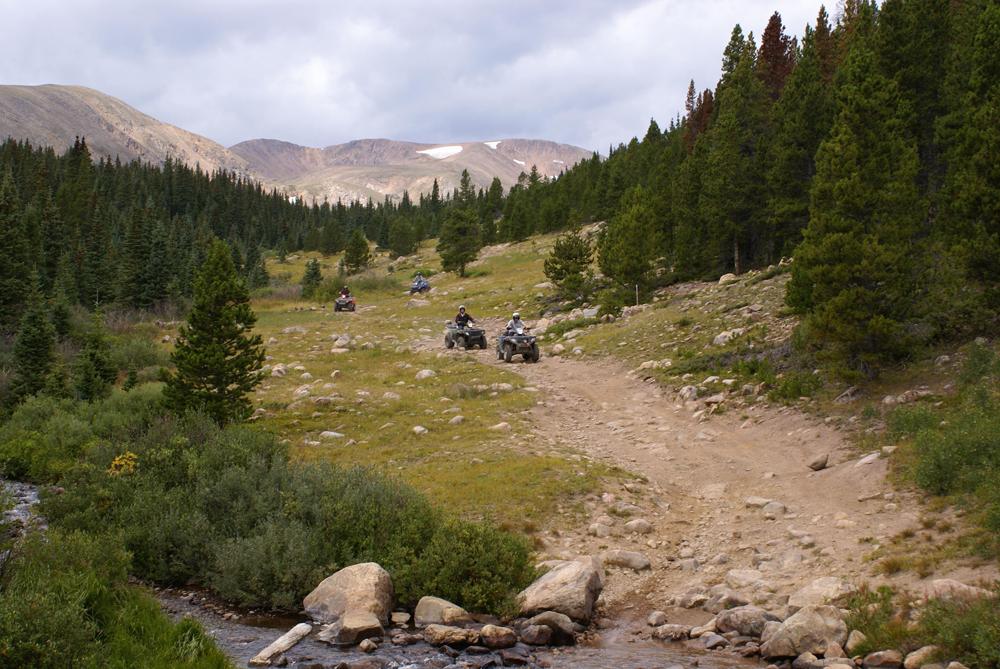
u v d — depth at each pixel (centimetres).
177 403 1938
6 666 614
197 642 770
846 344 1797
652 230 4069
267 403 2336
